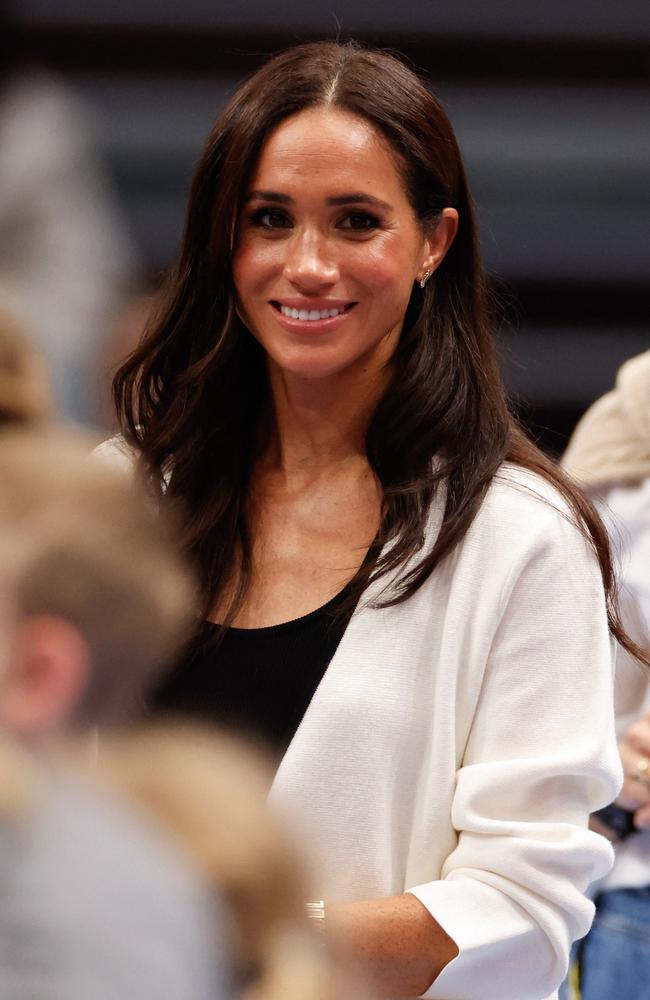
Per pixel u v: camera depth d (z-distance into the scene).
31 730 3.06
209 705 6.34
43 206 14.67
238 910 3.04
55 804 3.05
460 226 6.64
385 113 6.31
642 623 8.64
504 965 6.08
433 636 6.24
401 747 6.16
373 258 6.30
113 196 15.26
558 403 15.53
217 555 6.61
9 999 2.83
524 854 6.06
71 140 15.28
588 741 6.17
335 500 6.64
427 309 6.61
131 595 3.08
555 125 15.84
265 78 6.41
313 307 6.34
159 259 15.12
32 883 2.92
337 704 6.13
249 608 6.50
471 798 6.11
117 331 12.94
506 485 6.36
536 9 15.84
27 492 3.12
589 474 9.12
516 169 15.75
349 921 5.89
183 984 2.91
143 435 6.90
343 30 15.86
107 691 3.09
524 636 6.21
